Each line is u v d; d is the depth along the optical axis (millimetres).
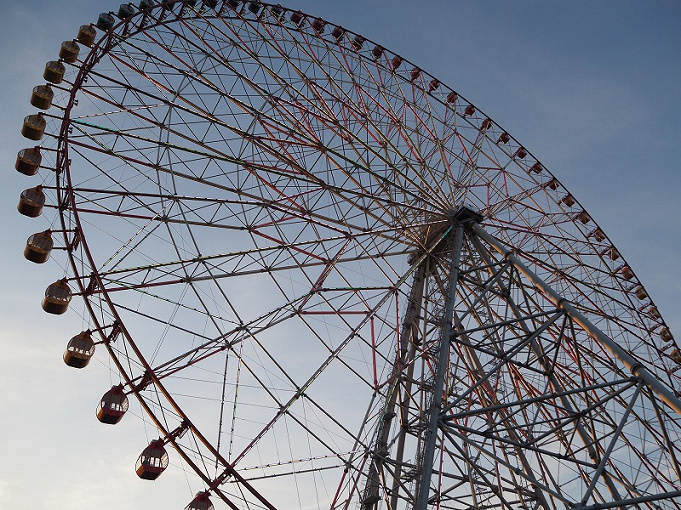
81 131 26094
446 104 36969
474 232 29703
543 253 34094
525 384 27312
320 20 35875
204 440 22594
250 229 27234
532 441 21672
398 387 27000
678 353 36344
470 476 25422
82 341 25375
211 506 22203
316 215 28234
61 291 25484
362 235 28750
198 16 31422
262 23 33281
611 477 21812
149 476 22969
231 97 28109
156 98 27000
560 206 37906
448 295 25250
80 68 27094
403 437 26859
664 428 19578
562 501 19672
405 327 29375
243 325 25531
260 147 27906
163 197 26125
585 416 21656
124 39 28641
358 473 24250
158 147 26391
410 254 31938
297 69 32375
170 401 22906
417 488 23656
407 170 31250
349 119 31812
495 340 25641
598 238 38406
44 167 27188
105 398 23484
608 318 33469
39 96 29828
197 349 24469
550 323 23141
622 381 20344
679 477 18797
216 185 27188
